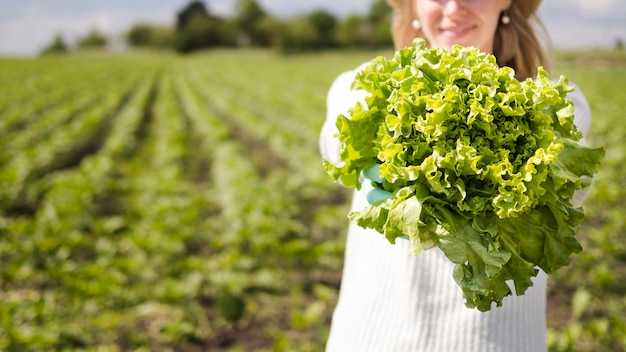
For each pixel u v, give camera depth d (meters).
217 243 6.25
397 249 2.03
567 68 35.00
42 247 5.85
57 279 5.47
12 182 8.06
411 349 1.99
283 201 7.79
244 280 5.45
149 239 6.08
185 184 9.32
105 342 4.66
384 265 2.08
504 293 1.63
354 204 2.26
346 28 96.25
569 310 5.24
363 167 1.78
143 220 7.14
